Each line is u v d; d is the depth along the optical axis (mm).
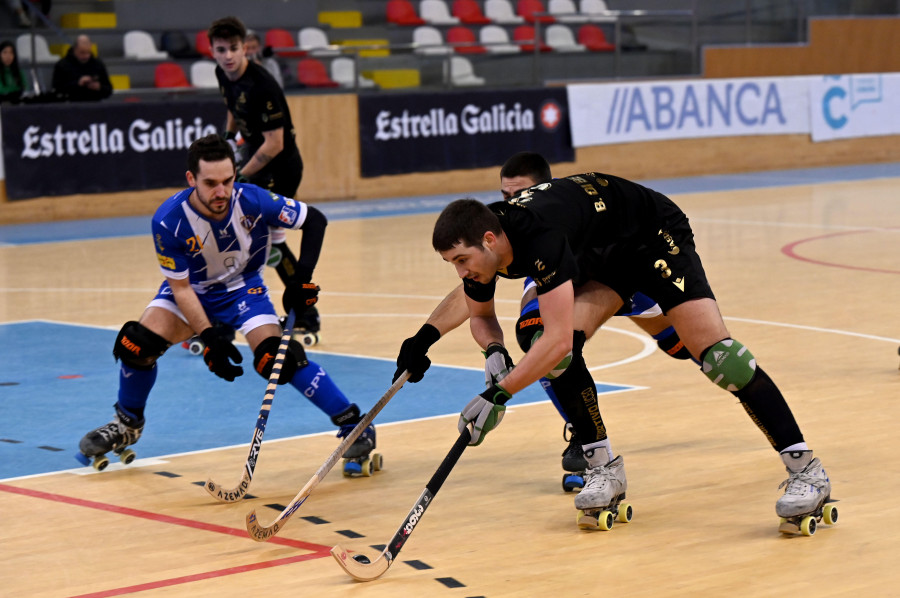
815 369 21734
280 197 16234
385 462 16547
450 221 11992
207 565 12516
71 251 39781
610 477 13555
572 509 14328
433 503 14648
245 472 14523
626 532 13391
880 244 39000
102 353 24375
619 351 23906
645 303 14867
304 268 15906
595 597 11352
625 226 13102
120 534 13617
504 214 12391
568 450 15039
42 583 12023
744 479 15344
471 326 13805
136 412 16344
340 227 45250
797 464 13164
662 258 13211
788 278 32594
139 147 49188
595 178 13266
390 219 47531
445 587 11719
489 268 12234
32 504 14789
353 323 27234
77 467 16531
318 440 17859
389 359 23422
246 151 26219
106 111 48312
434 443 17484
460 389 20891
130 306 29797
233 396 20844
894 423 17875
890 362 22266
